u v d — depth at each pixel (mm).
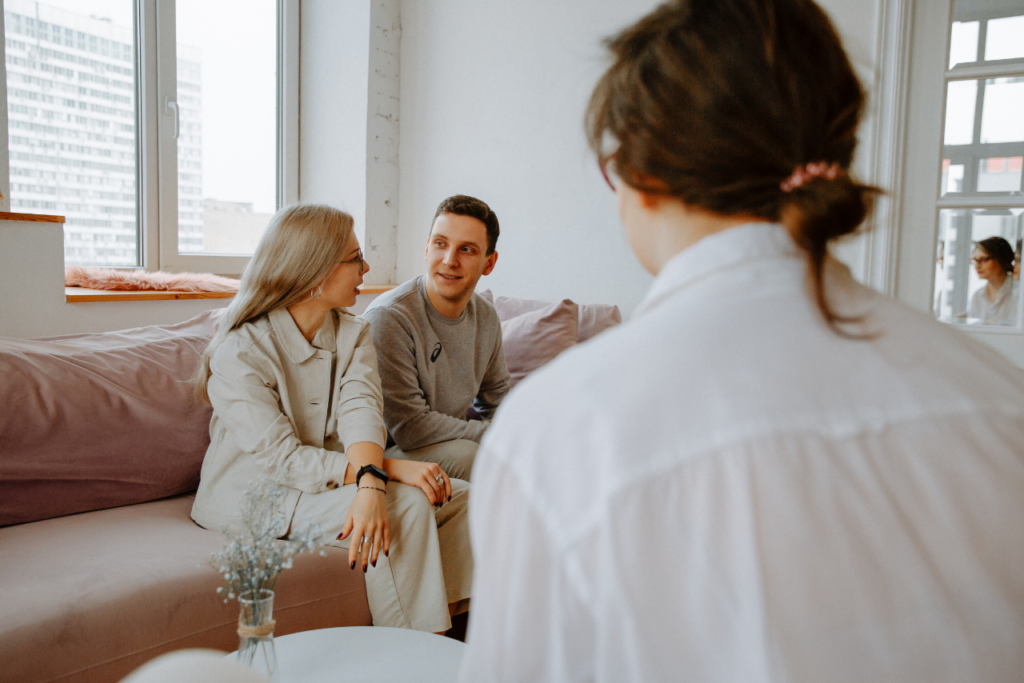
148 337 1967
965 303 2410
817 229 401
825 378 368
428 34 3305
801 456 346
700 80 401
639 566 336
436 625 1487
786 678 321
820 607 334
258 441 1551
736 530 335
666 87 408
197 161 3047
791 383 361
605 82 462
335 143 3330
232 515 1579
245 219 3275
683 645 335
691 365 365
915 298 2443
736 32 404
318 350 1692
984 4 2299
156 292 2391
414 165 3387
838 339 385
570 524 351
